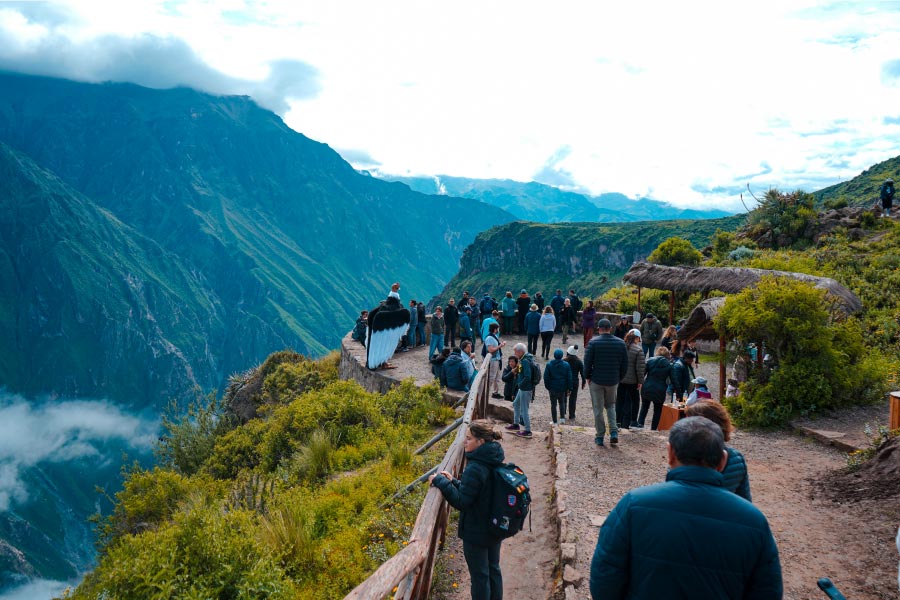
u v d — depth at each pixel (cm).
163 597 504
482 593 446
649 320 1783
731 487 341
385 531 720
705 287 2142
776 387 1038
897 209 3538
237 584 540
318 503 845
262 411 2339
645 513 235
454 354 1511
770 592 224
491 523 436
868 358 1120
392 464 1007
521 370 1077
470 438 451
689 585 221
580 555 554
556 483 751
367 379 1930
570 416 1296
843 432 923
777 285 1122
